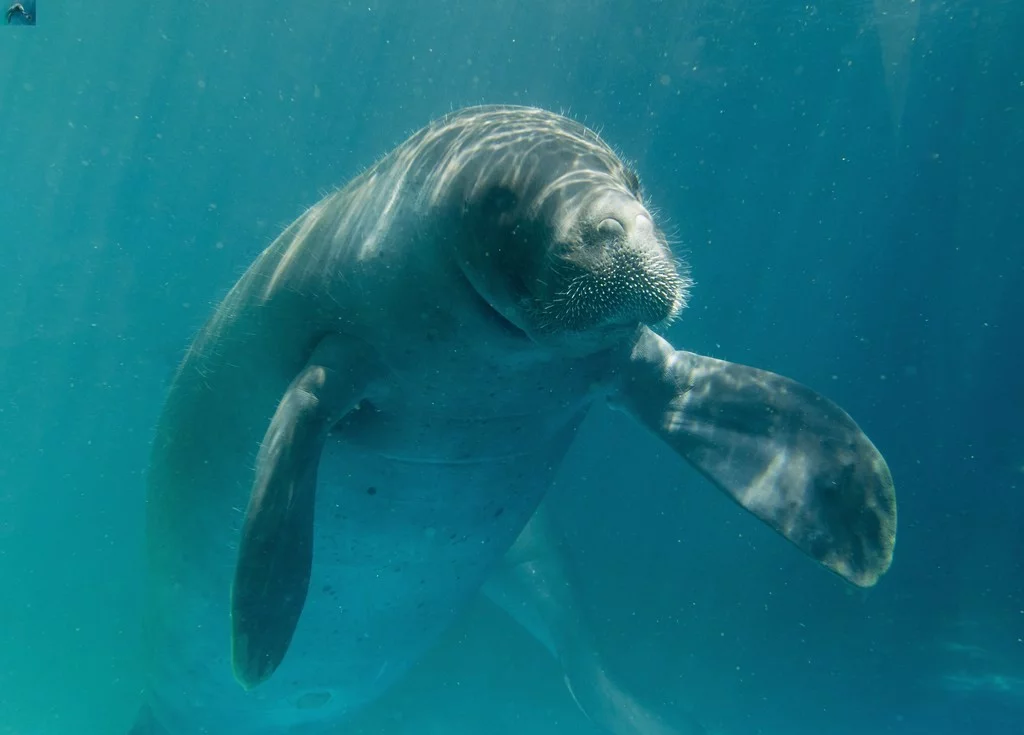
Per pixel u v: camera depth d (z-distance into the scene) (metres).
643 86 27.95
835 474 3.77
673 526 15.24
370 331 3.42
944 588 15.03
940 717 12.25
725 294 34.75
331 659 4.76
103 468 34.22
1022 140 28.14
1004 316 28.88
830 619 13.92
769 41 24.33
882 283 33.00
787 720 12.23
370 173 3.89
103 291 37.09
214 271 37.47
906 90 26.97
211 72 32.88
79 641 18.31
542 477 4.19
